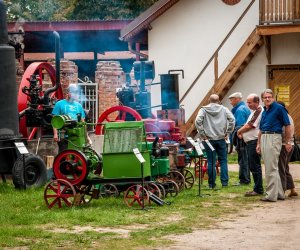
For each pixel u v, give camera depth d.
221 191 17.44
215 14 31.50
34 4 47.03
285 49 30.78
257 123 16.72
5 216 13.54
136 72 22.62
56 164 14.90
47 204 14.62
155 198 14.81
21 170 17.59
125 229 12.30
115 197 15.62
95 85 29.58
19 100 21.06
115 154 14.77
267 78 30.94
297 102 30.84
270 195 15.71
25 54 36.69
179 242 11.13
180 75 31.73
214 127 18.20
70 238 11.38
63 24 33.91
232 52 31.36
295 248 10.71
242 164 18.80
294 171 22.91
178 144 18.47
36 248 10.62
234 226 12.59
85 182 14.84
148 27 31.66
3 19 18.67
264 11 29.89
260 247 10.77
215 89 30.30
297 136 30.70
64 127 15.79
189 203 15.32
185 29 31.72
